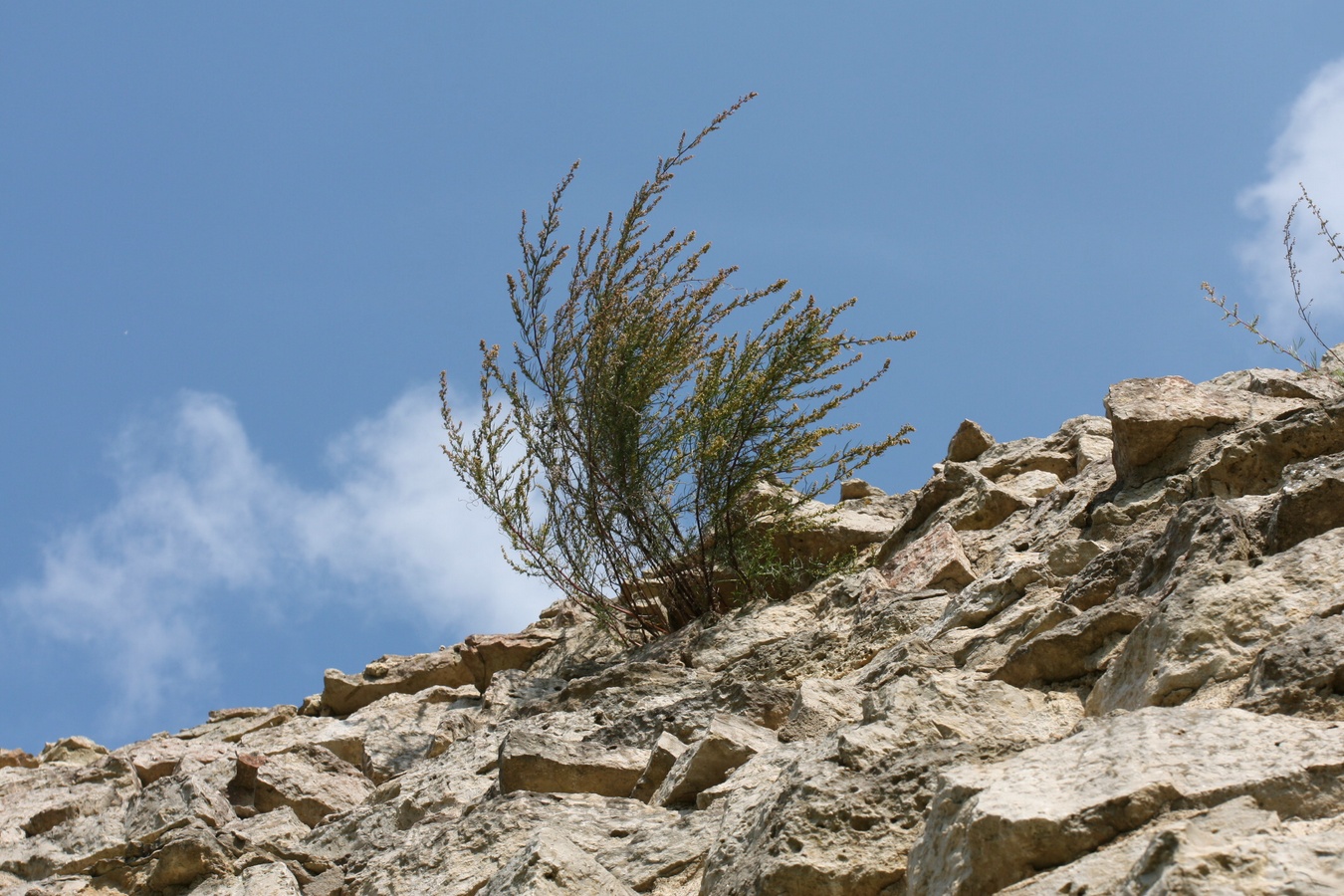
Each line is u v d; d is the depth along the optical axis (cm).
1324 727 337
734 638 899
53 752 1141
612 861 521
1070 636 518
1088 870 302
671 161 1078
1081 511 764
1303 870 264
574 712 823
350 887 645
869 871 384
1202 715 353
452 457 1054
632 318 1049
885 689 494
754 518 1037
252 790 854
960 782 358
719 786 552
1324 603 421
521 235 1084
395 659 1177
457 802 702
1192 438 749
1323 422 643
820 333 1021
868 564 978
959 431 1087
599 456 1038
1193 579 459
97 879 734
